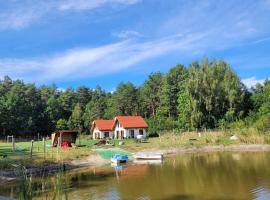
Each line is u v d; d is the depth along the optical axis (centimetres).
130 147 6425
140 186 3073
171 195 2675
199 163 4597
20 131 11438
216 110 9475
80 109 13450
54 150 5275
